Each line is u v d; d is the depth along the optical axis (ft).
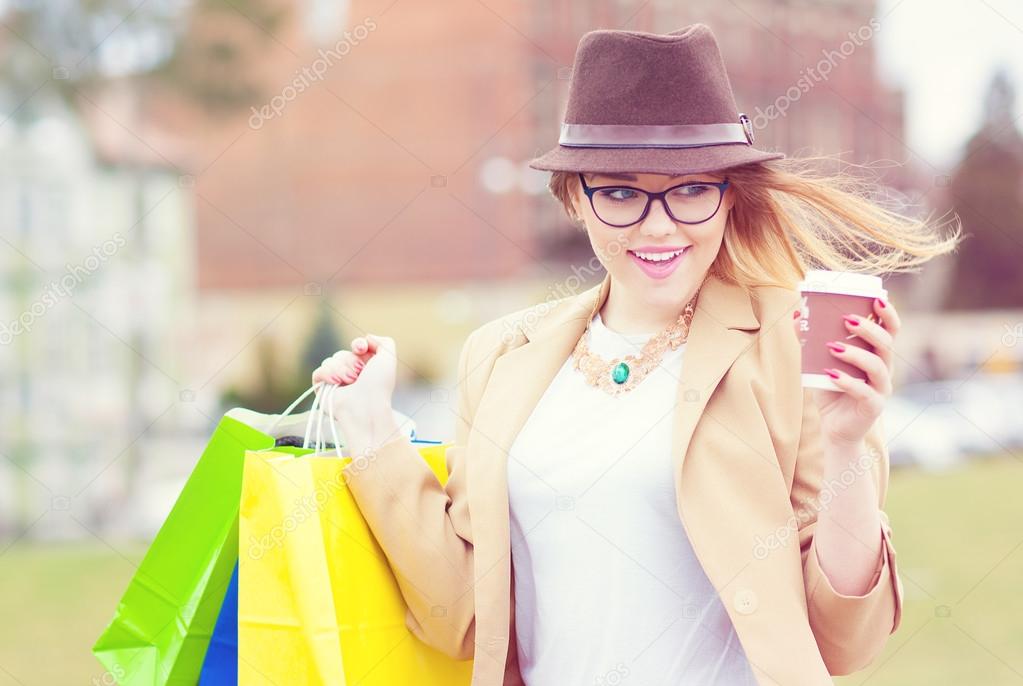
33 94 86.02
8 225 83.56
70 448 79.82
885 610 9.87
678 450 9.97
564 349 11.12
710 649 10.11
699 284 10.82
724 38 154.10
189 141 98.22
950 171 144.97
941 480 83.97
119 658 11.18
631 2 146.30
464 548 11.14
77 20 86.99
